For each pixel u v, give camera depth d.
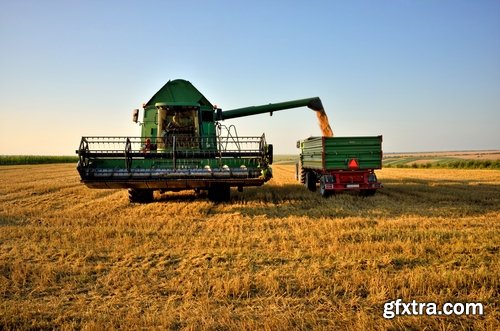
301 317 4.65
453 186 19.75
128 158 12.23
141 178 12.11
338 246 7.46
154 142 13.98
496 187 19.09
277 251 7.34
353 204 13.44
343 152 15.29
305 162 18.77
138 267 6.61
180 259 7.00
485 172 34.44
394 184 21.34
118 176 12.07
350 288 5.45
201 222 10.16
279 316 4.66
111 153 12.31
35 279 6.07
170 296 5.35
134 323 4.56
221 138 12.61
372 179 15.47
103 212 11.98
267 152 12.57
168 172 12.21
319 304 5.04
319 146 15.75
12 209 12.69
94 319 4.69
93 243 8.10
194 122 14.43
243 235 8.59
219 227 9.53
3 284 5.82
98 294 5.52
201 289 5.55
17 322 4.67
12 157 57.19
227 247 7.66
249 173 12.34
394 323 4.48
